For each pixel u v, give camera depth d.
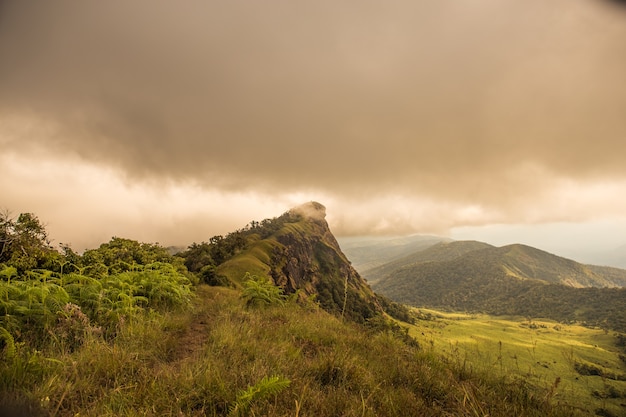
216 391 3.48
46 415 2.93
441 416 3.59
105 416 2.95
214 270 36.75
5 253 18.56
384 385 4.30
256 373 3.90
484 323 150.75
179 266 31.56
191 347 5.96
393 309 133.38
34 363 3.74
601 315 174.38
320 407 3.38
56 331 5.35
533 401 4.09
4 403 2.90
